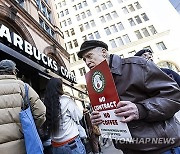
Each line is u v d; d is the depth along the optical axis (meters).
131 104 0.99
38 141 1.66
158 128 1.05
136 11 30.06
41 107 1.99
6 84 1.81
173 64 24.89
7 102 1.72
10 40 4.99
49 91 2.37
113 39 29.28
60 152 2.18
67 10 35.34
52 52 10.36
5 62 2.03
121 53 27.31
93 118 1.26
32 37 8.62
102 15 31.91
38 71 5.84
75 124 2.39
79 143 2.28
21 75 5.69
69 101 2.43
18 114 1.74
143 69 1.13
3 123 1.62
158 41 26.47
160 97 1.05
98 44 1.28
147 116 0.99
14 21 7.21
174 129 1.08
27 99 1.87
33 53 6.11
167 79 1.11
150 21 28.73
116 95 1.01
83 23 32.66
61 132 2.23
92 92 1.27
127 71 1.19
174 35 26.45
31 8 10.34
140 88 1.13
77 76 28.50
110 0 32.69
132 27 29.05
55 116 2.23
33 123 1.73
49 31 12.78
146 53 2.40
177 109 1.04
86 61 1.33
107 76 1.08
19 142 1.65
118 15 30.80
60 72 8.51
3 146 1.55
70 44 32.03
